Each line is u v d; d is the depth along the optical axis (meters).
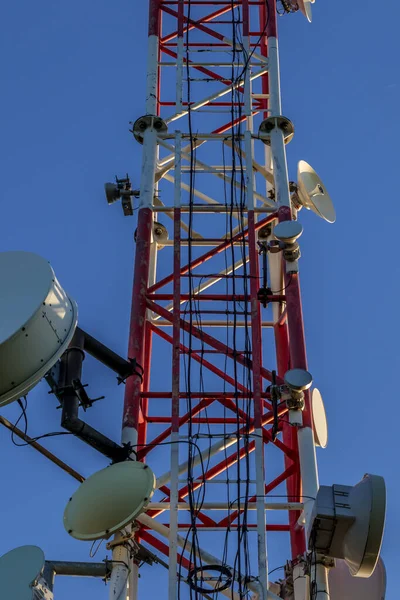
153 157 23.27
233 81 24.30
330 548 16.94
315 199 23.50
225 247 21.98
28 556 18.23
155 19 25.86
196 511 18.34
